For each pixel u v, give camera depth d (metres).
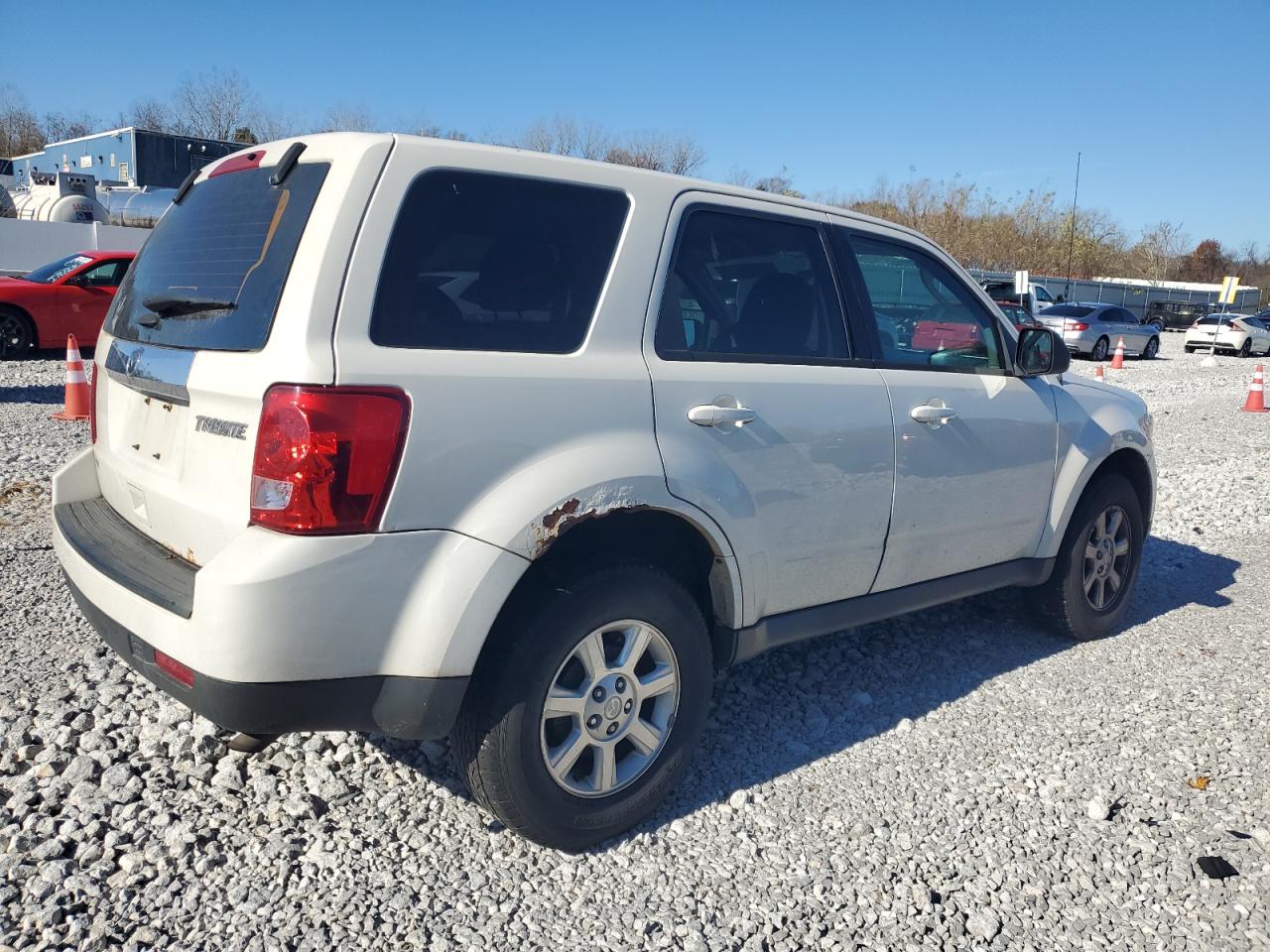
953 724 4.07
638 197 3.18
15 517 6.27
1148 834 3.32
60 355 15.12
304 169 2.78
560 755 2.96
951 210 58.28
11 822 3.03
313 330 2.51
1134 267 72.00
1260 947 2.79
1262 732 4.10
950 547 4.16
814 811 3.38
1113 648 5.03
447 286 2.74
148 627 2.64
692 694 3.25
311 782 3.32
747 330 3.45
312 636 2.50
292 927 2.65
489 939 2.67
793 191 40.81
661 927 2.76
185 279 3.05
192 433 2.76
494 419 2.72
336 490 2.48
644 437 3.03
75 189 26.59
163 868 2.85
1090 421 4.78
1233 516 8.25
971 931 2.81
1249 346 32.31
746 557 3.32
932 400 3.96
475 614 2.66
